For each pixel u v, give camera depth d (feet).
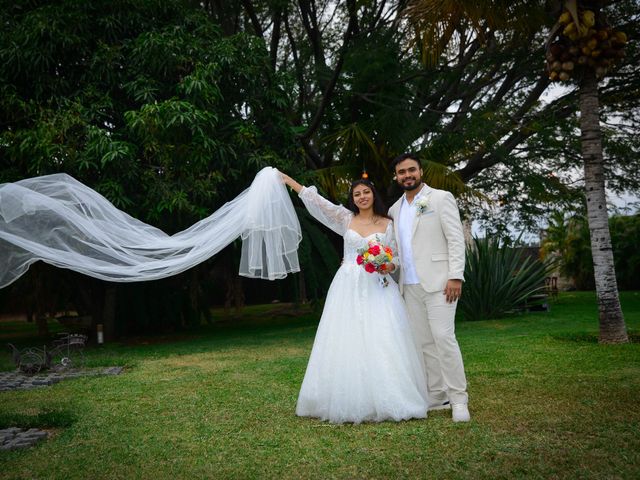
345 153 45.09
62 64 34.14
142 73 33.06
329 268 39.60
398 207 15.75
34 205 16.20
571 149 45.98
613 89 43.47
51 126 29.91
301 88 47.42
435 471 10.36
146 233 17.29
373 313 14.49
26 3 34.24
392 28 41.83
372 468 10.66
